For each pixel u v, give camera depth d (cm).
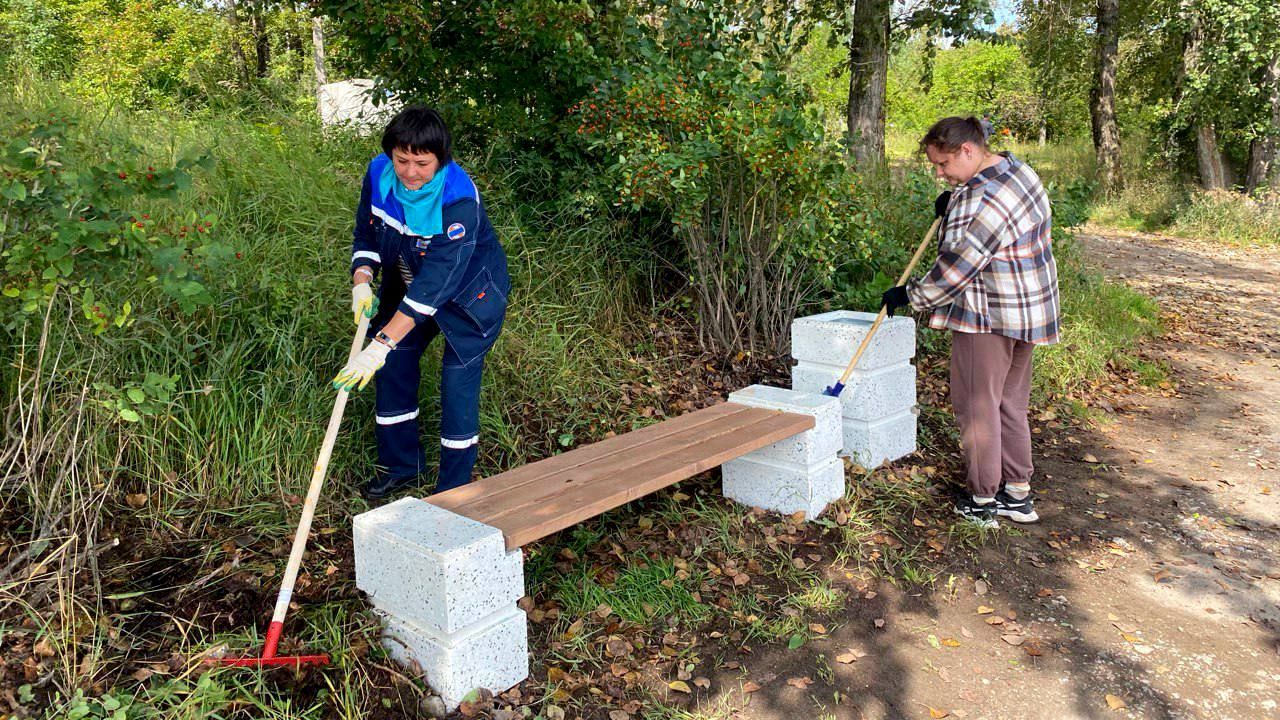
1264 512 400
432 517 254
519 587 253
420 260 303
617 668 269
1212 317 843
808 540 354
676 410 468
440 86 595
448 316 307
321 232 436
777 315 553
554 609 298
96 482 299
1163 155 1700
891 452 436
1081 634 298
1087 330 656
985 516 379
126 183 261
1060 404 548
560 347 466
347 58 609
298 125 569
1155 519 393
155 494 315
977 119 346
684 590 311
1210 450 485
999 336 352
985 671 277
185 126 503
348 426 364
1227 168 1639
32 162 248
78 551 277
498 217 529
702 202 506
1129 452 481
